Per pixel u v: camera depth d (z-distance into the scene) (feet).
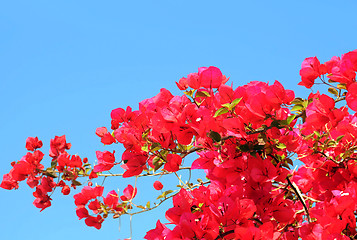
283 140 3.70
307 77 3.91
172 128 3.64
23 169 4.64
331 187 3.85
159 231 3.66
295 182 4.01
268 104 3.67
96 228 4.45
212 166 3.79
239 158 3.73
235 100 3.63
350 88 3.66
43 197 4.66
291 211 3.78
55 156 4.76
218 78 3.81
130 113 4.20
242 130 3.66
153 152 3.82
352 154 3.87
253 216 3.72
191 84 3.82
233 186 3.67
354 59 3.73
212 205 3.55
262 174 3.68
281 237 3.95
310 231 3.66
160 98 3.86
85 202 4.50
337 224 3.52
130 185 4.40
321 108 3.71
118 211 4.46
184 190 3.69
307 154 3.86
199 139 3.73
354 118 3.90
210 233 3.48
